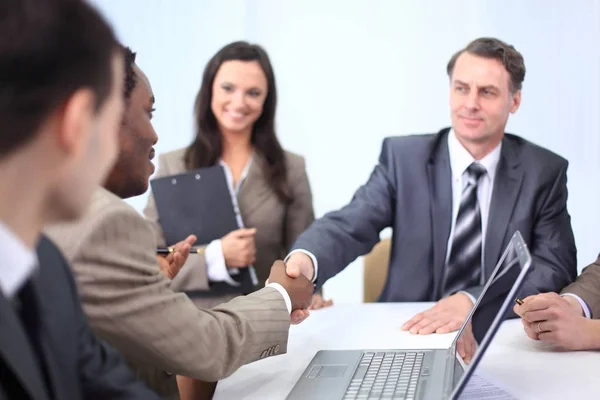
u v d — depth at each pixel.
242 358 1.31
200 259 2.36
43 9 0.62
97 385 0.97
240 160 2.64
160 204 2.43
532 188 2.15
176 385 1.46
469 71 2.11
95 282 1.12
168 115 3.83
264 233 2.56
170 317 1.18
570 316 1.56
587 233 3.61
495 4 3.67
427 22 3.73
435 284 2.19
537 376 1.37
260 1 3.79
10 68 0.60
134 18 3.79
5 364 0.70
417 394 1.18
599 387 1.30
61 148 0.65
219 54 2.61
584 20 3.60
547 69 3.66
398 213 2.24
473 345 1.47
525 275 0.99
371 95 3.79
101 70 0.65
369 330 1.78
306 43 3.80
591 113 3.63
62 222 0.71
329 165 3.85
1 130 0.62
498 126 2.12
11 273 0.70
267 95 2.64
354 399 1.19
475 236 2.16
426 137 2.31
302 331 1.79
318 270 2.03
